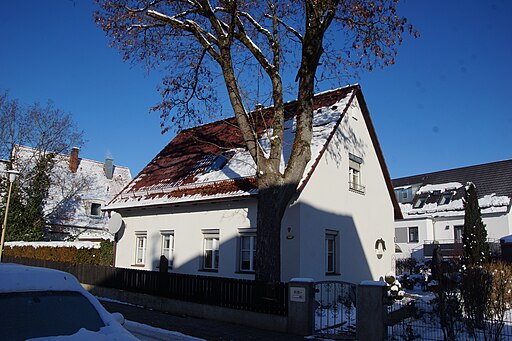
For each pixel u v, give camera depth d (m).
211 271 15.91
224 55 12.72
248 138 12.38
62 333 4.34
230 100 12.85
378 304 9.13
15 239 30.02
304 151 12.11
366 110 18.33
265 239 11.41
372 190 18.30
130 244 19.61
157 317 12.23
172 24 13.55
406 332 9.40
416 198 40.97
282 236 14.02
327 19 11.96
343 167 16.41
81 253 22.58
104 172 39.75
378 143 18.80
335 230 15.39
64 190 35.34
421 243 37.94
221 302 12.03
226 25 13.47
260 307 11.09
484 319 9.02
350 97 17.22
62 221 33.69
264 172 11.82
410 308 10.07
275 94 12.90
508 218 33.41
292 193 11.93
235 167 16.83
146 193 19.45
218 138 20.52
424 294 17.59
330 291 14.58
